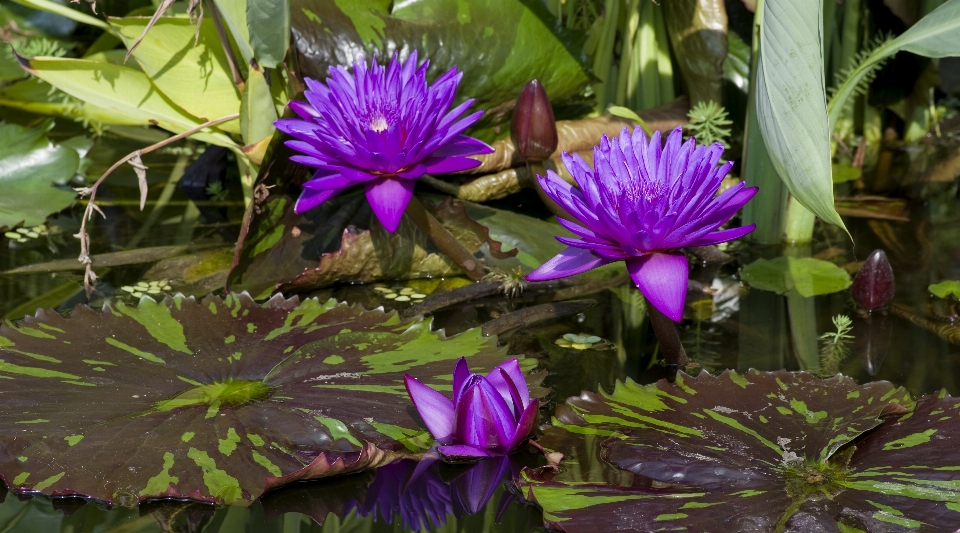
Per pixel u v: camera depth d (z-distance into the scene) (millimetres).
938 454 2008
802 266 2352
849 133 2754
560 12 2547
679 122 2564
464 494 2010
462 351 2143
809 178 2092
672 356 2152
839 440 2021
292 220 2326
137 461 2016
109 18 2318
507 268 2334
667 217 2041
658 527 1963
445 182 2441
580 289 2328
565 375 2145
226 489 2002
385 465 2035
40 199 2473
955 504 1966
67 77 2326
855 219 2473
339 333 2162
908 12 2641
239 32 2275
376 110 2213
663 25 2615
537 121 2346
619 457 2021
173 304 2193
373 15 2389
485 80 2426
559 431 2053
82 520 1982
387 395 2086
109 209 2498
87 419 2047
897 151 2727
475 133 2471
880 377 2127
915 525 1955
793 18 2080
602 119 2535
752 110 2406
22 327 2145
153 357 2121
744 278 2330
